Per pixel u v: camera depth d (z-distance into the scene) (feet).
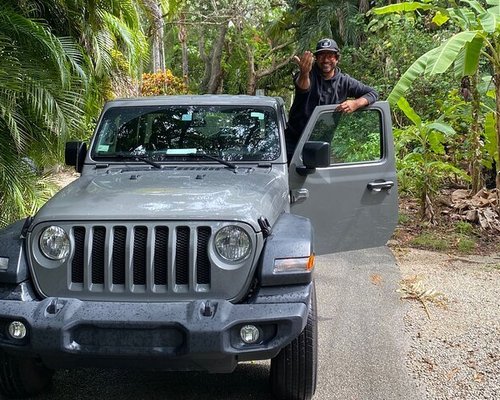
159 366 11.48
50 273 11.88
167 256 11.65
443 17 28.22
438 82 37.17
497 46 26.78
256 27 84.89
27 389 13.37
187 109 17.01
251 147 16.21
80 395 13.80
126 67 30.78
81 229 11.93
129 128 16.80
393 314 18.65
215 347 10.92
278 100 17.87
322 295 20.52
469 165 34.50
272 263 11.57
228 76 99.60
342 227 16.98
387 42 44.34
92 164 16.24
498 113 27.63
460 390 13.79
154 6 37.55
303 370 12.49
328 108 16.70
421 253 25.82
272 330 11.39
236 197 12.83
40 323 11.16
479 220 29.27
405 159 30.86
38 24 22.65
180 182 14.14
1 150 22.09
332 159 16.94
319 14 64.34
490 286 21.21
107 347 11.21
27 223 12.46
